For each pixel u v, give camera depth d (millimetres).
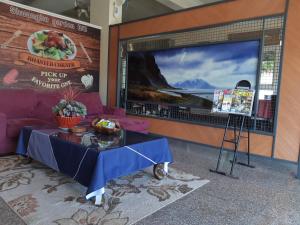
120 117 4277
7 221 1792
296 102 3010
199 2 6207
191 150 4000
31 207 1983
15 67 4086
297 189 2586
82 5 6176
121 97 5113
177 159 3510
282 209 2137
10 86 4062
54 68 4586
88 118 4055
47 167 2906
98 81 5391
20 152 2980
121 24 4898
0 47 3891
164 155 2668
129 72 4902
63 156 2352
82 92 4930
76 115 2811
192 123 3984
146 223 1839
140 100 4766
